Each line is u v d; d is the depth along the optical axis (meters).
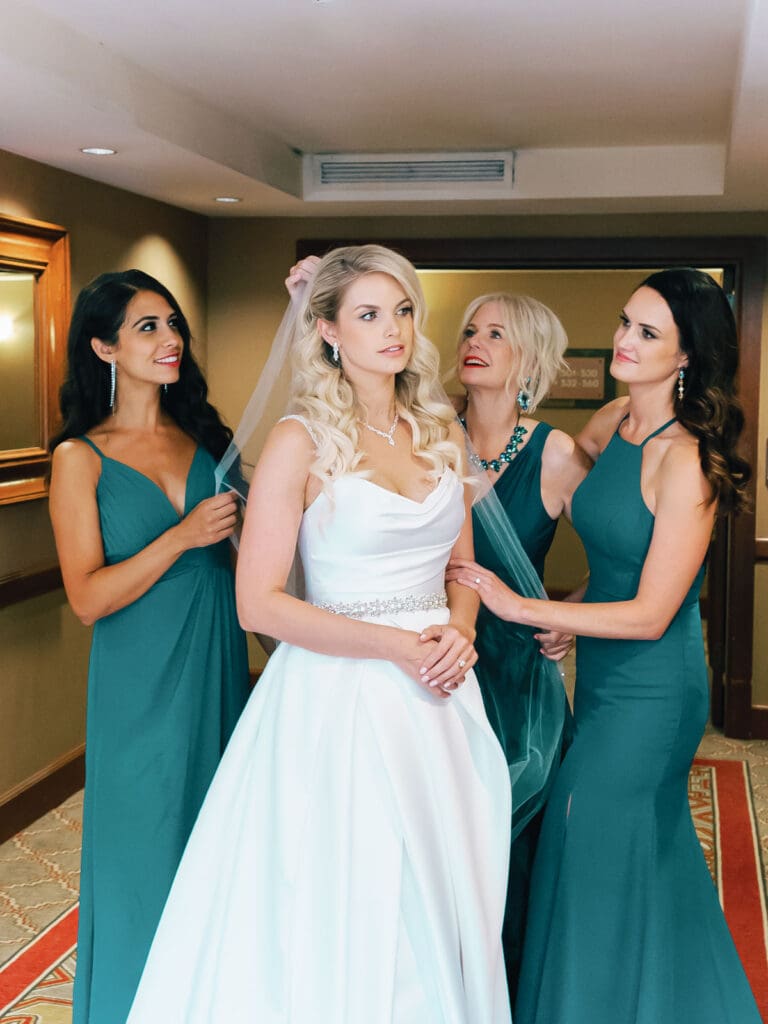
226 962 2.09
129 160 4.20
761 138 3.54
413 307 2.15
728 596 5.61
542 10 2.92
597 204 5.23
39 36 2.91
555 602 2.33
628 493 2.40
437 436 2.23
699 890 2.49
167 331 2.67
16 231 4.07
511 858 2.60
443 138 4.75
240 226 5.95
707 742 5.57
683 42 3.18
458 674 2.06
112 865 2.59
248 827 2.14
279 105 4.11
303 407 2.15
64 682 4.70
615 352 2.40
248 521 2.11
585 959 2.36
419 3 2.87
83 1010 2.64
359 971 1.99
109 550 2.64
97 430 2.72
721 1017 2.44
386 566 2.13
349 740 2.08
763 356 5.47
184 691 2.59
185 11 2.94
